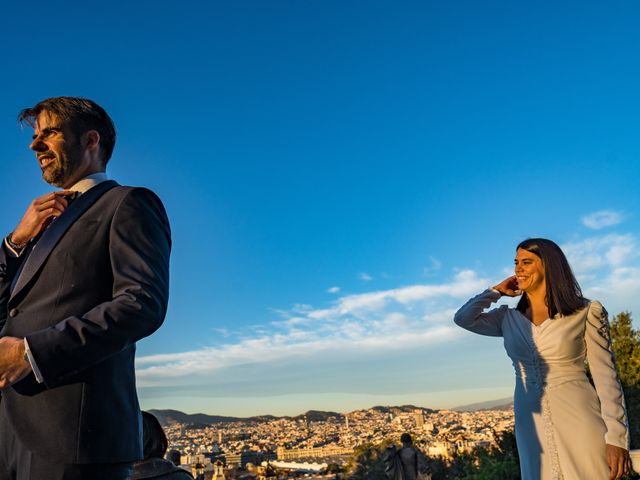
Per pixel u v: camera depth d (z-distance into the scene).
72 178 1.98
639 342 19.33
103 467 1.62
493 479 17.48
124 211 1.79
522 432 3.19
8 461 1.66
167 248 1.85
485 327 3.54
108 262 1.78
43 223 1.94
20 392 1.60
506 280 3.58
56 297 1.71
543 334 3.14
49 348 1.48
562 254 3.27
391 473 12.59
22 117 1.99
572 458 2.97
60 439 1.55
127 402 1.72
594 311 3.15
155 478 2.70
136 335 1.62
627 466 2.95
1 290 1.91
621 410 3.03
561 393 3.06
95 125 2.02
